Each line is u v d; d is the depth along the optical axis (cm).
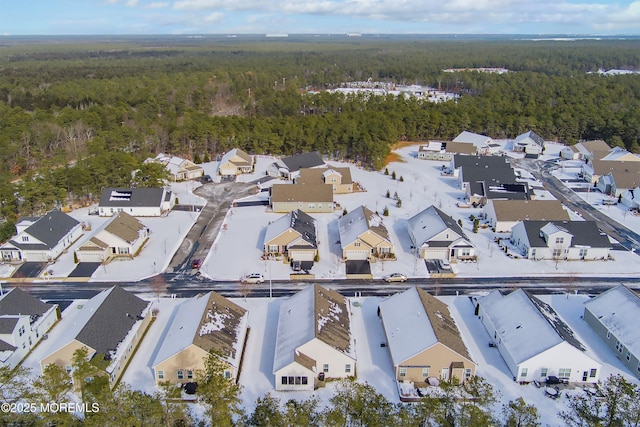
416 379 3884
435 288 5341
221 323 4234
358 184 8894
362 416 3038
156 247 6300
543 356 3847
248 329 4566
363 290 5297
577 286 5406
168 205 7594
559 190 8794
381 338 4447
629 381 3894
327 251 6216
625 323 4312
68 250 6228
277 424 3089
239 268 5762
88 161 8406
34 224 6091
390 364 4100
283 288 5328
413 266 5834
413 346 3941
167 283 5419
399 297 4703
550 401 3669
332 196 7606
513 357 3959
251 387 3809
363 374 3969
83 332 3900
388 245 6019
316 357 3894
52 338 4469
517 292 4628
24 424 3041
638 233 6875
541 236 6109
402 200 8175
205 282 5453
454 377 3678
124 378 3888
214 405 3142
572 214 7581
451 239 6038
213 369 3388
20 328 4131
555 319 4356
